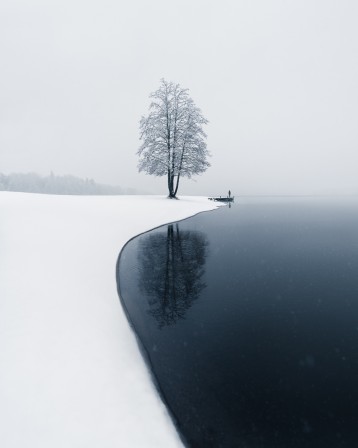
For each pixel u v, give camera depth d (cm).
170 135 2739
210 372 433
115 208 1634
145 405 371
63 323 512
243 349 489
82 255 833
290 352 480
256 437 326
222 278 830
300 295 713
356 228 1661
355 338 520
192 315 611
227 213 2445
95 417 347
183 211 2134
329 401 375
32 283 605
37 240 825
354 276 847
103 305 617
